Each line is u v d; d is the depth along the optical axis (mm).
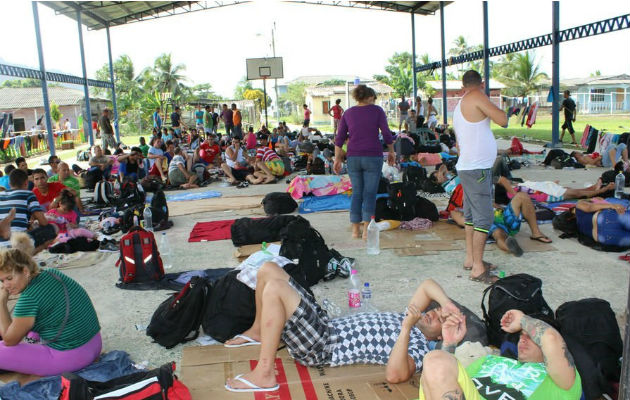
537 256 5582
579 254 5590
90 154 20594
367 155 6203
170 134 21109
